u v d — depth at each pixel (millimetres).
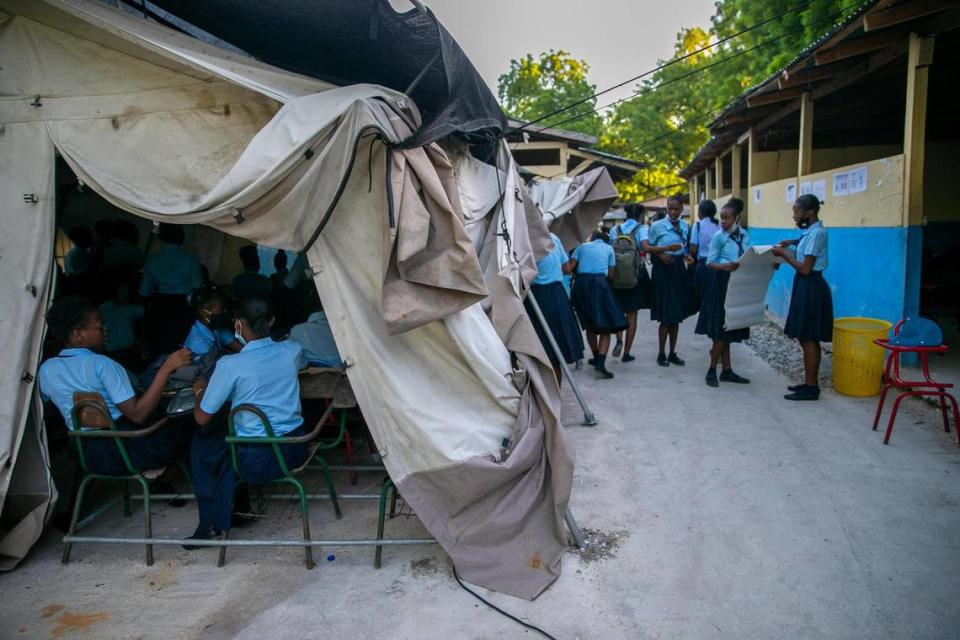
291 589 2936
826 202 7289
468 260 2846
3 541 3137
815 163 11227
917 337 4340
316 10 3000
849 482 3754
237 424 3104
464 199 3818
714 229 6961
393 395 2969
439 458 2938
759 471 3969
